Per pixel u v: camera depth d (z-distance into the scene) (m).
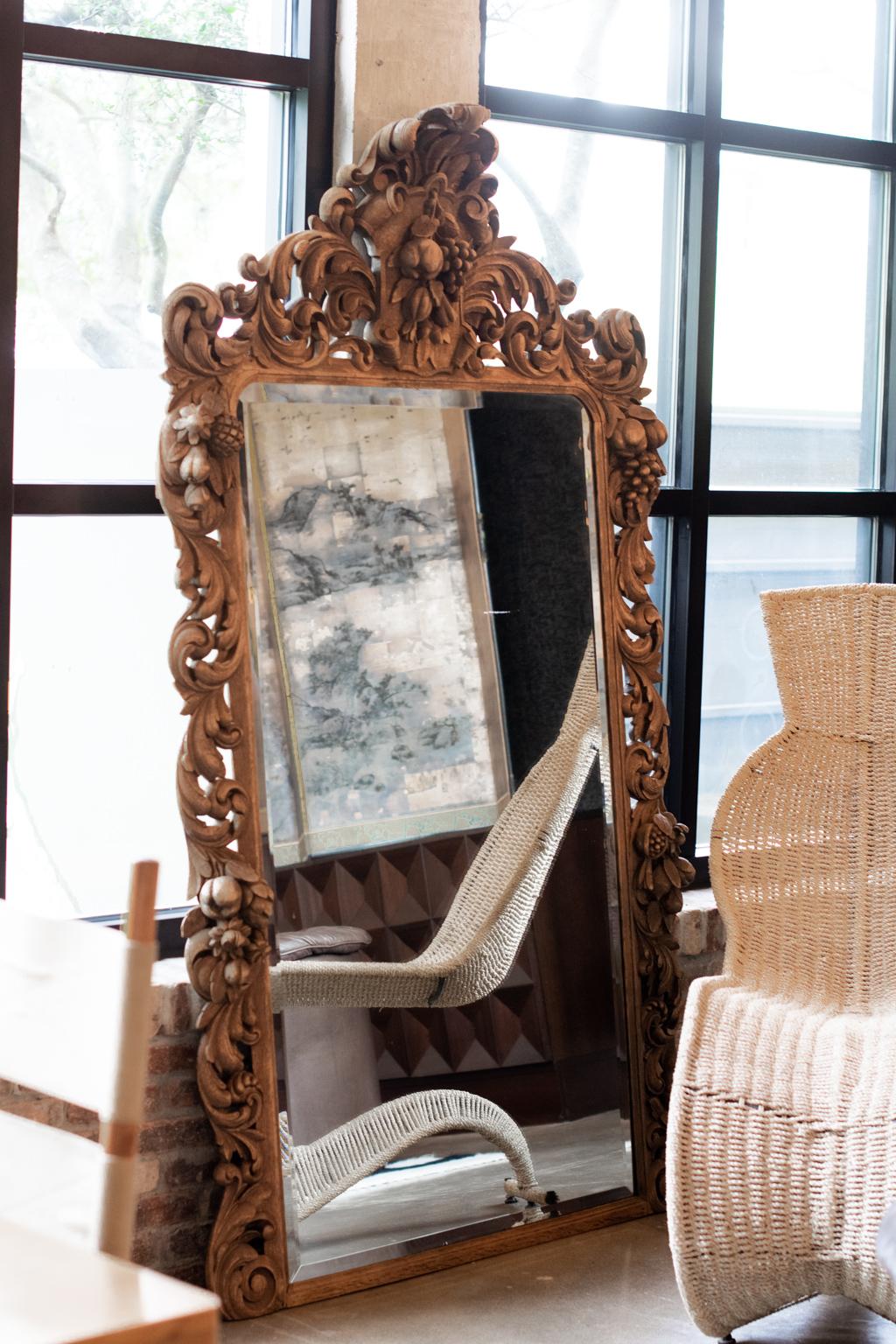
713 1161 2.47
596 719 3.09
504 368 2.95
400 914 2.82
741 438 3.67
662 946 3.15
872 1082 2.43
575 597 3.05
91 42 2.73
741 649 3.71
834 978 2.80
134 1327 0.94
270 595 2.69
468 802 2.90
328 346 2.72
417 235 2.76
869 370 3.84
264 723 2.68
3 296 2.68
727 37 3.55
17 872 2.83
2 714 2.73
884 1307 2.36
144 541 2.91
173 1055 2.72
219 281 2.89
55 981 1.34
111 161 2.83
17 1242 1.09
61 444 2.83
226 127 2.94
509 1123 2.94
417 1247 2.81
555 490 3.03
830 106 3.73
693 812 3.61
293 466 2.72
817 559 3.81
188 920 2.63
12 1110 2.60
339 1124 2.74
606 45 3.40
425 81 2.95
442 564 2.89
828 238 3.74
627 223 3.46
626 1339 2.56
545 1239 2.96
